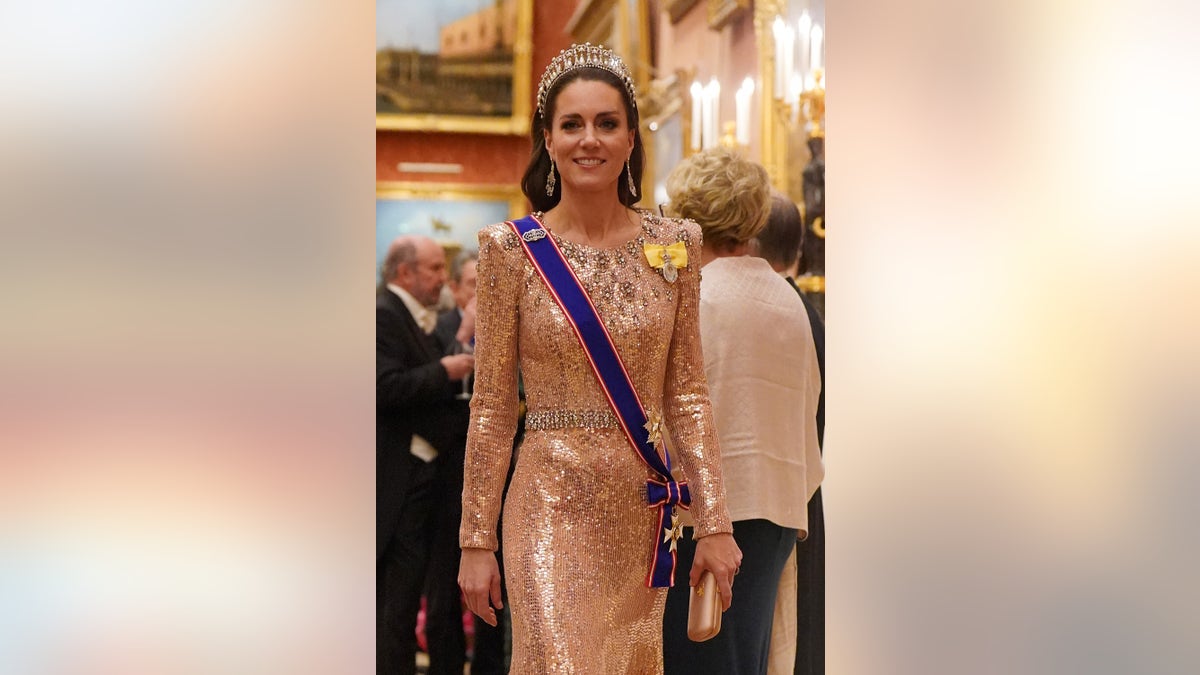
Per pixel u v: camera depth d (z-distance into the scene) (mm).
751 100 3801
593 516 2664
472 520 2682
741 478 3490
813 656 3662
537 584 2588
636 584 2721
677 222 2803
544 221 2752
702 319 3514
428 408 3484
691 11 3768
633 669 2752
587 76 2703
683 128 3818
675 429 2771
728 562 2732
